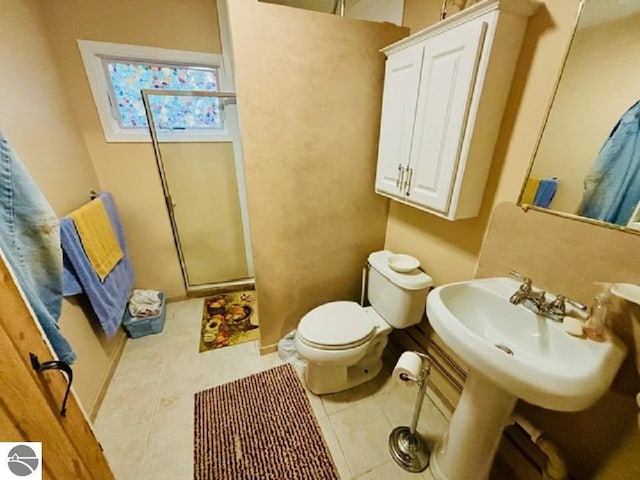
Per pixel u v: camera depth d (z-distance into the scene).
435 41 1.08
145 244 2.23
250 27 1.24
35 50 1.41
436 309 0.95
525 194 1.00
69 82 1.70
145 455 1.28
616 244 0.79
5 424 0.49
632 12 0.70
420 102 1.20
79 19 1.62
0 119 1.10
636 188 0.74
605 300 0.81
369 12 1.75
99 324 1.63
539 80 0.93
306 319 1.57
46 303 0.90
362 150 1.66
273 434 1.37
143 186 2.09
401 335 1.88
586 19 0.79
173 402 1.53
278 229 1.64
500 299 1.02
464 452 1.08
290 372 1.73
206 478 1.20
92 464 0.74
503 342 1.01
